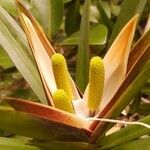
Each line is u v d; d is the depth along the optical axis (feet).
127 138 2.58
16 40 2.92
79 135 2.62
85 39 3.03
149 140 2.54
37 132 2.51
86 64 3.05
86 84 3.06
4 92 4.01
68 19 4.11
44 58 2.84
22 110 2.40
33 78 2.83
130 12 3.05
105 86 2.86
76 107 2.81
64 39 3.92
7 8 3.61
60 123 2.51
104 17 3.95
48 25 3.78
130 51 2.80
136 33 4.04
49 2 3.81
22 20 2.80
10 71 3.79
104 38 3.46
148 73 2.44
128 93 2.51
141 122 2.56
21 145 2.50
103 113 2.60
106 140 2.65
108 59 2.85
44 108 2.44
